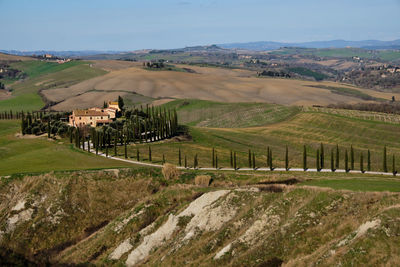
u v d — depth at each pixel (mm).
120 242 67312
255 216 62031
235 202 66500
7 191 80562
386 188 60594
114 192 83688
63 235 72125
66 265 60281
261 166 114812
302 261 48031
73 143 134625
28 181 82188
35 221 72688
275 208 60469
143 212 74000
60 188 80625
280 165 117750
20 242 68062
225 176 93938
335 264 44656
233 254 54031
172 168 91000
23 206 75250
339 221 53406
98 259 64312
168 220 68250
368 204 54750
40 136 145000
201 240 60344
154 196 79500
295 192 63219
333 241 49688
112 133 139375
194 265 54562
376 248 44312
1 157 116000
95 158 113125
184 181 90938
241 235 57438
